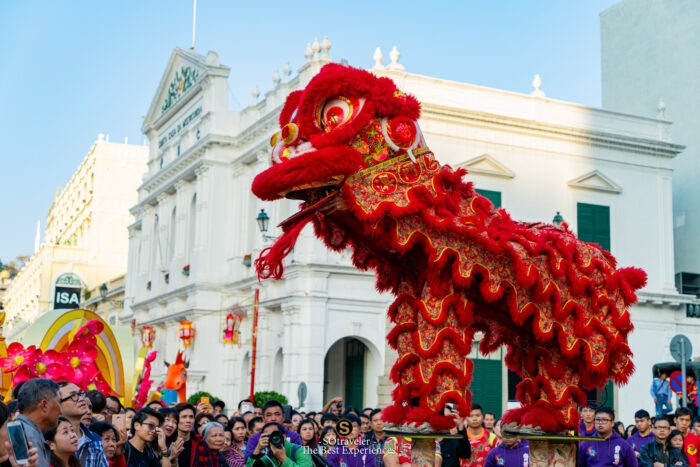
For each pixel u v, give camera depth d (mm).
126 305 42719
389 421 6633
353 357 28797
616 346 7016
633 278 7410
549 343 7051
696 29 32438
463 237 6566
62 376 10516
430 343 6539
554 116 28578
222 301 31828
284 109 6891
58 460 5621
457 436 6410
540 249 6773
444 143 26516
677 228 32656
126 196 60875
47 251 58844
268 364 28484
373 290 27141
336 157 6168
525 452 9359
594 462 9602
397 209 6348
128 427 9883
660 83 33719
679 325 29781
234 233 32000
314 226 6930
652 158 30000
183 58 36719
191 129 35438
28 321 65438
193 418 9117
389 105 6500
